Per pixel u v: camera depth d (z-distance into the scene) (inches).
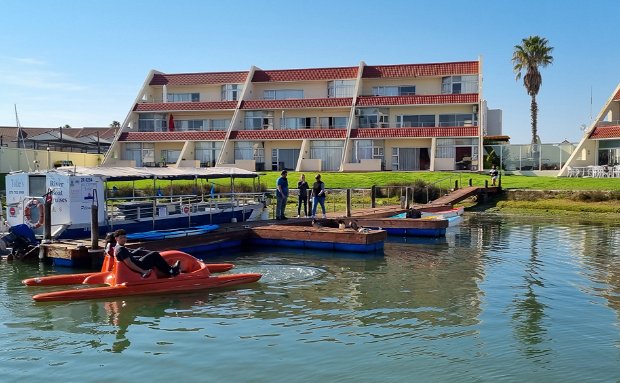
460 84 2054.6
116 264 508.4
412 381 315.3
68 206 700.0
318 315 442.3
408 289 530.9
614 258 698.8
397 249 785.6
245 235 811.4
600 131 1798.7
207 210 891.4
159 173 803.4
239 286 545.6
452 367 334.0
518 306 467.2
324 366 336.2
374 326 412.5
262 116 2164.1
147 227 788.0
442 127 1962.4
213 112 2215.8
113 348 368.8
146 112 2208.4
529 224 1103.0
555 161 1966.0
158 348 368.2
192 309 460.4
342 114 2121.1
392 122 2074.3
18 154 1770.4
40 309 458.9
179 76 2290.8
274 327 411.2
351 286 544.1
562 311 451.5
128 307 465.4
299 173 1849.2
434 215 1105.4
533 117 2417.6
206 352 360.2
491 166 2016.5
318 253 750.5
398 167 2049.7
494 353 356.8
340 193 1545.3
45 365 340.8
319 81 2176.4
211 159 2162.9
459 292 517.3
